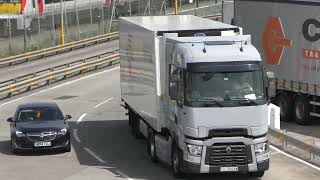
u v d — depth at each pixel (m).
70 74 87.75
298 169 35.62
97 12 123.12
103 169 36.72
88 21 122.25
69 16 118.38
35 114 43.62
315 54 47.34
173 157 34.38
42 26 112.25
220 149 32.00
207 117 31.81
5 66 94.19
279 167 36.19
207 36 34.78
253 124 32.06
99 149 43.66
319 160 37.88
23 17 105.94
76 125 54.53
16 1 106.56
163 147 36.09
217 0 152.38
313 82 47.66
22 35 109.75
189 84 32.12
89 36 118.06
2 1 107.06
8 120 43.62
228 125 31.91
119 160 39.59
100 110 62.38
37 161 39.62
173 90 33.16
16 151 42.03
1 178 34.56
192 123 31.84
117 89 75.94
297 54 49.31
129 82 45.69
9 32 101.19
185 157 32.19
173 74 33.25
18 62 96.94
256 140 32.09
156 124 36.31
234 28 36.41
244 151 32.06
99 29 121.12
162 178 34.03
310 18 47.88
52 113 43.88
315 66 47.44
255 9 54.62
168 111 35.19
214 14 140.25
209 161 31.94
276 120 46.19
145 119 39.88
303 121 49.66
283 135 41.03
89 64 89.56
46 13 112.25
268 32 53.03
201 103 31.81
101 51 105.06
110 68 93.44
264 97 32.28
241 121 31.97
